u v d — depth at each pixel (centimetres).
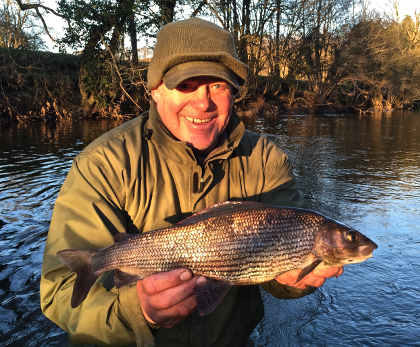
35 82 672
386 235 152
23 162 293
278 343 86
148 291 49
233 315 73
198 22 62
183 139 65
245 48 891
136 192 65
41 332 90
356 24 1067
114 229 62
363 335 89
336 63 1063
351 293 108
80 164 65
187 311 51
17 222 162
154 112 68
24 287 111
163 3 673
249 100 935
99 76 706
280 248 62
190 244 60
